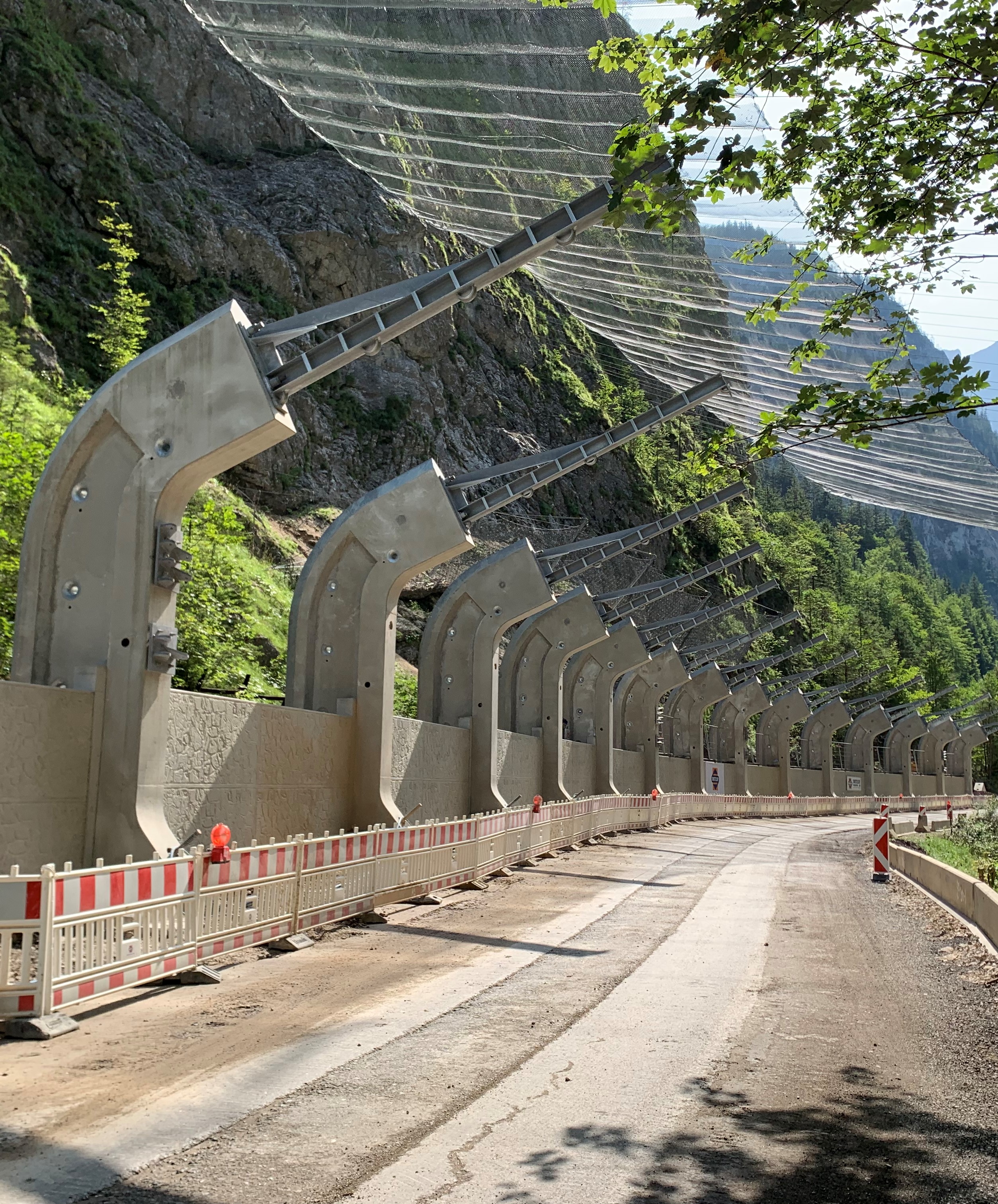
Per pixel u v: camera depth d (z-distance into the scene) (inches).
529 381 2395.4
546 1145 230.5
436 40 684.7
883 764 3262.8
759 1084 284.0
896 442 1214.3
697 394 829.8
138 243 1472.7
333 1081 270.2
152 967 363.9
